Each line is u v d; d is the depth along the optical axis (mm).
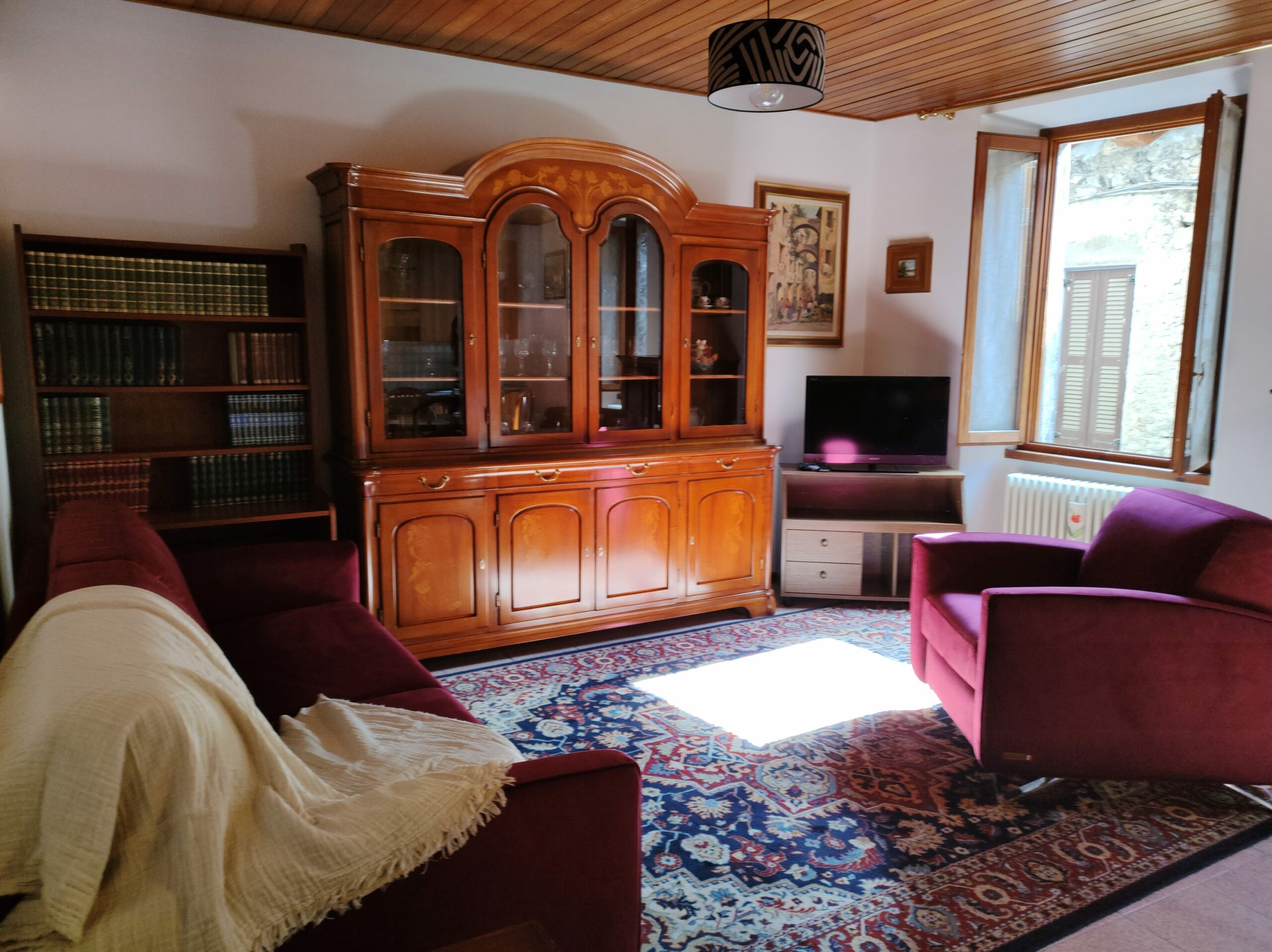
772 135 4695
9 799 1015
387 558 3377
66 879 975
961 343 4664
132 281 3053
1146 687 2426
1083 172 4621
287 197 3506
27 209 3062
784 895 2096
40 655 1269
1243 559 2420
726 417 4254
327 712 1939
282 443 3398
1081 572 2955
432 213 3402
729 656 3715
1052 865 2238
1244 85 3881
